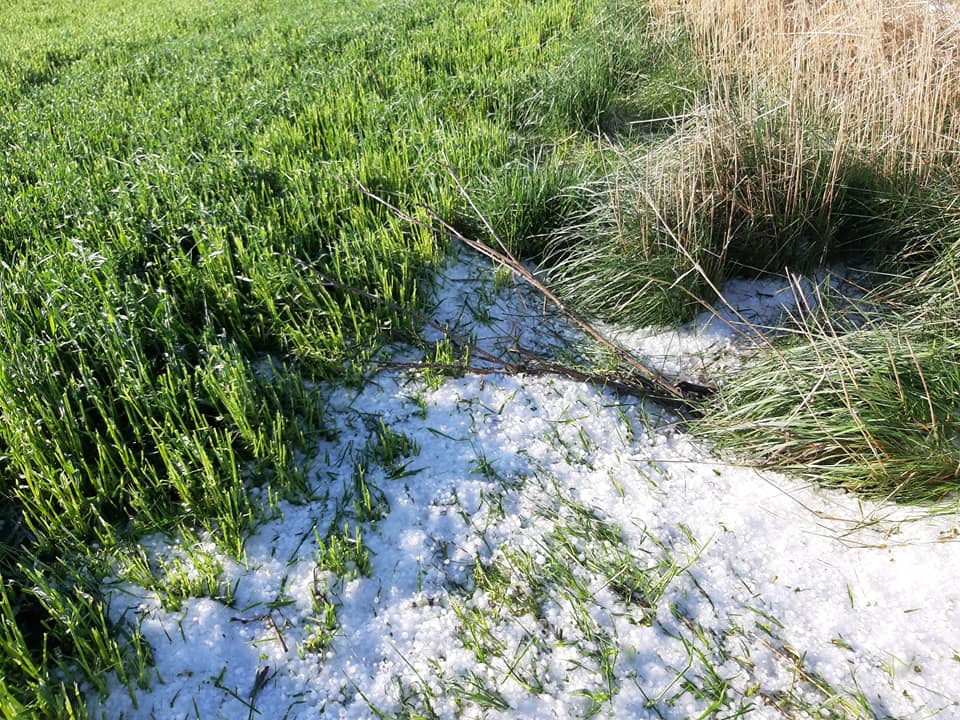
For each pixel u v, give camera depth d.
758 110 3.88
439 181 4.36
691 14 5.94
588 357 3.33
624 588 2.28
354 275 3.51
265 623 2.20
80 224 3.79
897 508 2.46
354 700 2.03
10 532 2.41
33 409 2.59
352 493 2.61
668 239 3.47
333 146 4.93
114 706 1.98
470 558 2.40
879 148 3.76
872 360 2.68
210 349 2.84
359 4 9.62
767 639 2.14
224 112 5.59
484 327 3.54
